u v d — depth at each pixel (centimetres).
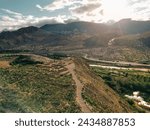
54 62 13612
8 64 12988
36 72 9881
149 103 17238
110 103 9631
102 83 14650
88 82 10550
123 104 12469
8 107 5322
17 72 9269
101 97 9369
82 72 12800
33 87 7475
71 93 7525
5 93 6197
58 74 10375
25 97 6194
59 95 7062
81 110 6181
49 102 6281
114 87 19250
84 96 7481
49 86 7950
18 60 13888
